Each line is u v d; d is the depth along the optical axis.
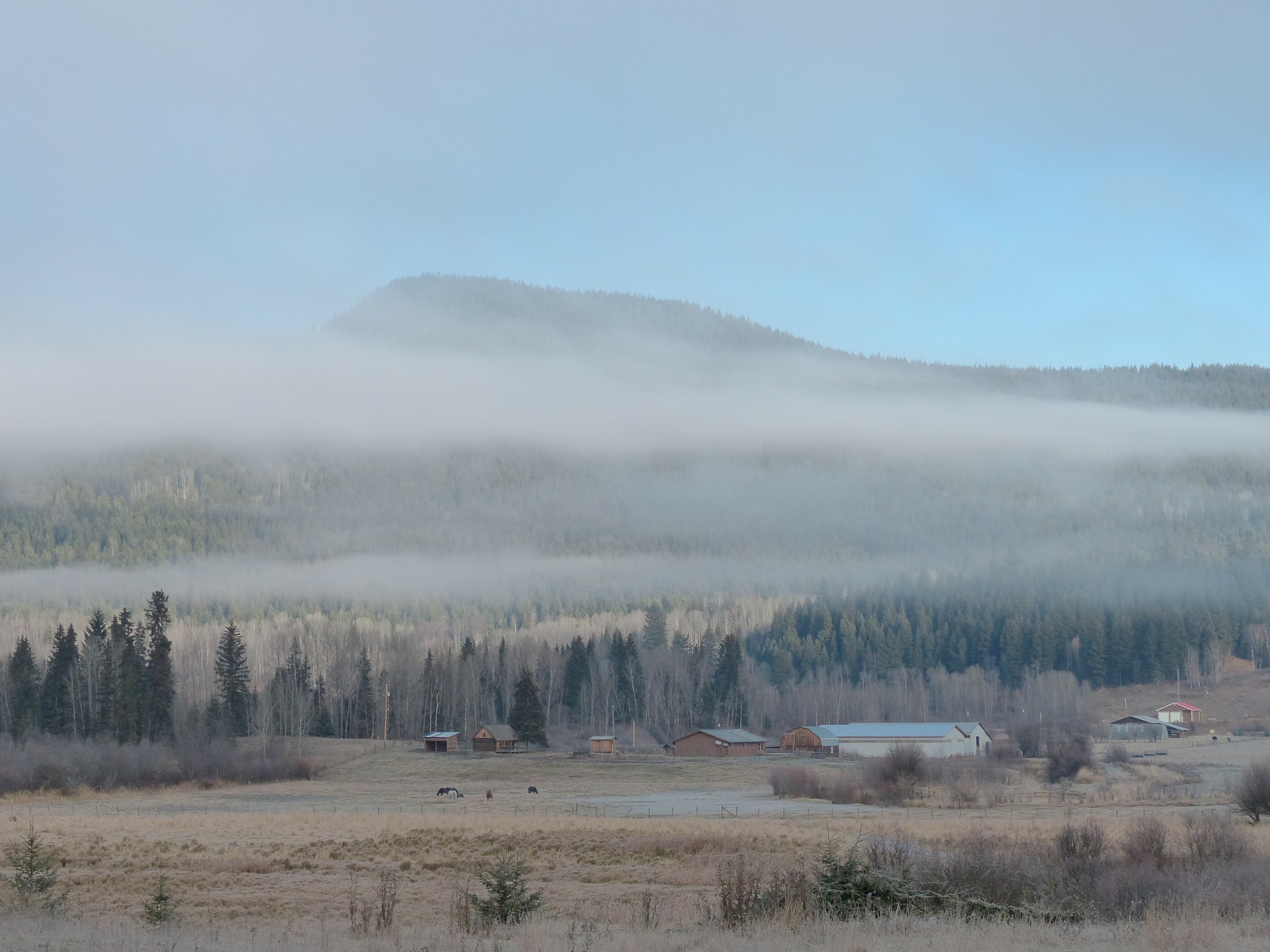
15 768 99.50
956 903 27.89
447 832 54.91
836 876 28.36
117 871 43.09
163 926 27.55
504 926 26.95
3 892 32.47
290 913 34.81
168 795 99.62
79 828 59.53
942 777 92.12
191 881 41.09
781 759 137.25
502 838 52.66
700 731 145.00
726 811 74.44
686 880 41.94
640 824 60.53
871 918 25.92
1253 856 36.75
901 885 28.23
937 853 33.09
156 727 130.75
